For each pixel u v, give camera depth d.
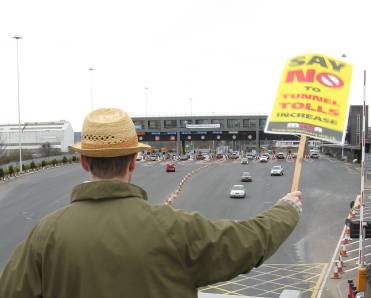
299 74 3.22
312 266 20.16
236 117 82.19
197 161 80.00
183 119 83.75
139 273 1.83
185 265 1.92
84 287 1.83
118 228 1.89
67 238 1.88
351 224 16.30
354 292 14.65
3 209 34.47
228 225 2.00
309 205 34.88
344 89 3.13
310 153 84.81
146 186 45.75
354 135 72.81
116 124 2.06
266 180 49.75
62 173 56.94
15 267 1.97
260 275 19.09
